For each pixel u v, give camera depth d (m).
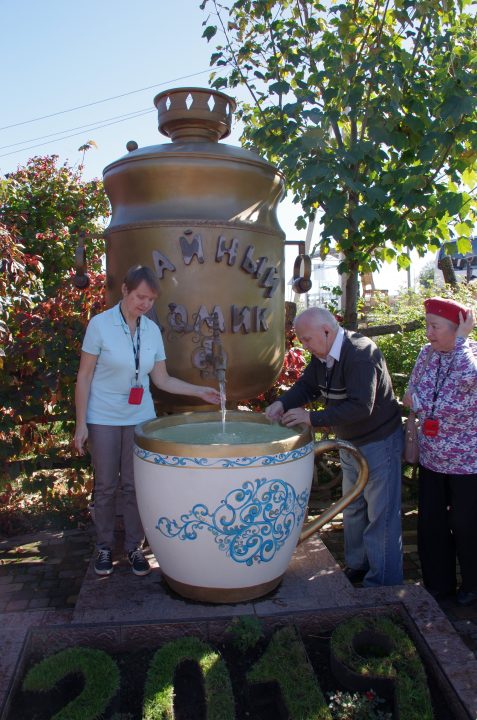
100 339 2.46
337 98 3.63
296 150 3.31
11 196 9.34
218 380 2.78
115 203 2.97
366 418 2.67
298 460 2.12
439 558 2.92
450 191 3.60
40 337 3.51
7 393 3.45
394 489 2.72
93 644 2.06
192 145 2.80
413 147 3.66
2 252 3.89
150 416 2.62
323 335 2.51
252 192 2.86
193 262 2.73
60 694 1.89
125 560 2.69
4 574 3.30
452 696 1.81
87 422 2.53
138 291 2.37
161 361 2.63
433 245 4.07
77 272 3.18
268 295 2.92
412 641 2.09
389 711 1.83
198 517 2.04
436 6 3.45
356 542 3.02
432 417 2.72
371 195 3.15
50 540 3.73
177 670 2.00
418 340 4.99
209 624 2.07
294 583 2.43
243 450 2.00
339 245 3.76
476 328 4.71
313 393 2.78
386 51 3.44
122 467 2.59
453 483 2.78
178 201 2.75
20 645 1.98
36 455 3.78
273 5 4.04
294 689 1.83
